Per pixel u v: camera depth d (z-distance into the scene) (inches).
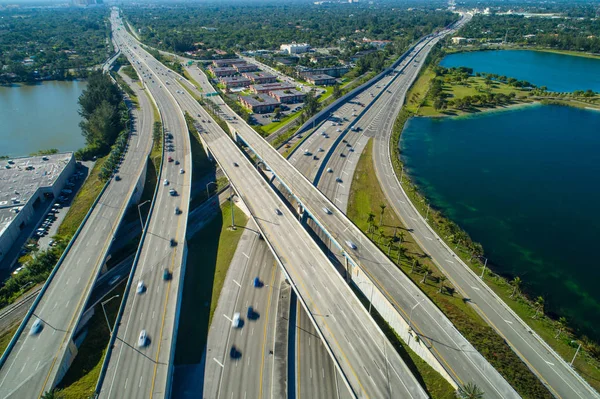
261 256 4968.0
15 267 4847.4
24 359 3275.1
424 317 3764.8
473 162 7869.1
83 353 3629.4
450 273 4606.3
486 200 6476.4
